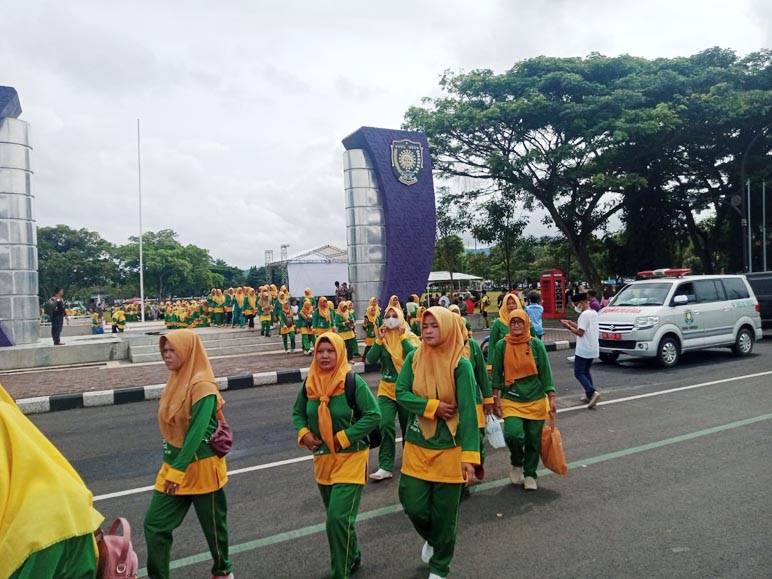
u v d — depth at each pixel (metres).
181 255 68.31
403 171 20.22
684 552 3.91
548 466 5.16
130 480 5.98
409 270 20.31
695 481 5.29
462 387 3.38
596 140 23.03
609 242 31.06
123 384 11.91
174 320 25.83
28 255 16.02
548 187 26.41
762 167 25.27
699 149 26.27
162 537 3.28
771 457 5.93
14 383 12.33
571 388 10.12
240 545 4.24
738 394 9.14
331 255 43.12
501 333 7.21
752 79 24.12
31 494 1.61
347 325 14.15
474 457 3.31
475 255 52.50
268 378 12.18
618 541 4.12
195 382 3.32
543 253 51.34
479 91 25.41
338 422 3.55
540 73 24.94
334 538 3.38
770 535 4.13
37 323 16.30
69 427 8.71
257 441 7.30
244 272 105.69
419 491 3.45
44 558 1.58
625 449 6.38
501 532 4.34
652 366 12.39
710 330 12.86
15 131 15.71
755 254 28.72
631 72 24.69
